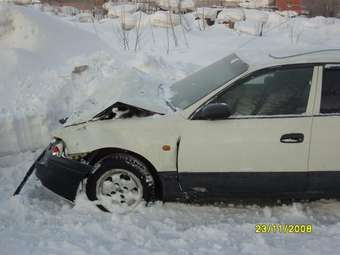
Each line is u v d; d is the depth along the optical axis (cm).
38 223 403
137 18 1450
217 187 410
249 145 397
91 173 416
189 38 1218
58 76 716
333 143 396
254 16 1510
